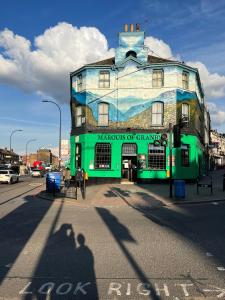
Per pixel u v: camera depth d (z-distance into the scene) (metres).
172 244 9.35
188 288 6.09
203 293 5.86
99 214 15.07
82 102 32.53
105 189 26.02
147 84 31.47
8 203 19.25
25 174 81.31
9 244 9.31
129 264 7.50
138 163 30.86
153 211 16.20
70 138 34.22
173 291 5.95
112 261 7.73
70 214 15.01
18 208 17.03
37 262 7.64
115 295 5.77
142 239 9.95
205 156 52.84
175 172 30.56
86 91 32.06
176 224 12.58
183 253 8.43
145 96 31.39
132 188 26.72
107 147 31.39
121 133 31.20
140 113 31.33
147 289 6.04
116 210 16.55
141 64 31.48
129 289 6.04
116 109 31.59
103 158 31.34
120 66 31.69
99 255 8.23
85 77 32.34
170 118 30.92
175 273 6.91
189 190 25.53
